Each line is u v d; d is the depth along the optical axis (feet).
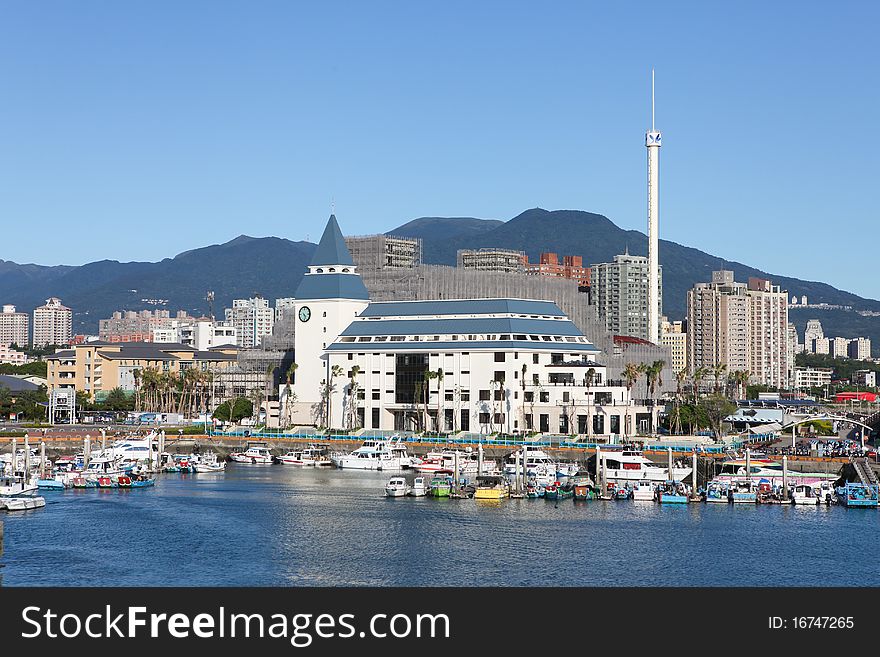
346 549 595.88
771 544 613.52
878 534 640.99
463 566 558.97
